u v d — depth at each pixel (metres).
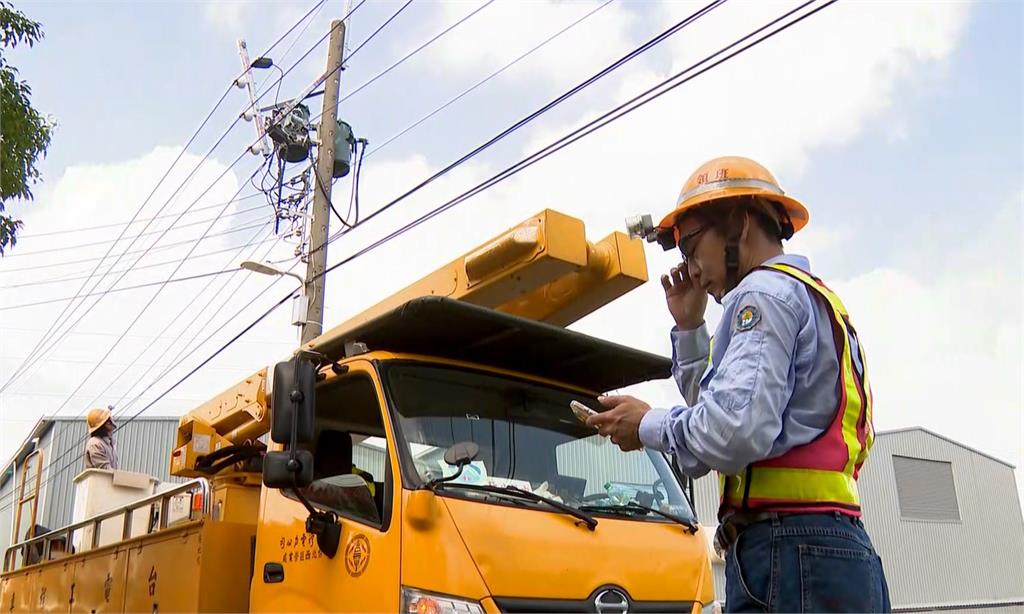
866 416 2.54
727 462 2.34
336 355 5.11
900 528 34.22
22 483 10.80
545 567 3.83
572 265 5.10
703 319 3.14
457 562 3.70
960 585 35.22
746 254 2.69
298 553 4.45
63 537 7.71
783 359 2.39
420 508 3.84
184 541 5.52
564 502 4.35
